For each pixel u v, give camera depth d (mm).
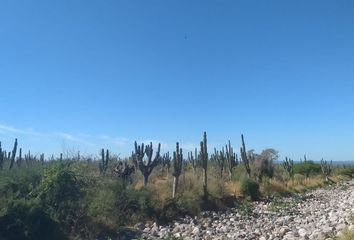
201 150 37500
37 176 26219
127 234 25406
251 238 24641
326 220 28453
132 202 29562
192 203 32875
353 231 19172
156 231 26609
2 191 23219
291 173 64312
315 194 52031
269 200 42625
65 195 24594
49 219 21688
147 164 35781
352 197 44219
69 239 22391
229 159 51000
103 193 27469
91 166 31297
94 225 24391
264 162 54406
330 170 80938
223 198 37781
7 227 20094
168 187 34906
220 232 27141
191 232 26547
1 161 36719
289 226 28250
